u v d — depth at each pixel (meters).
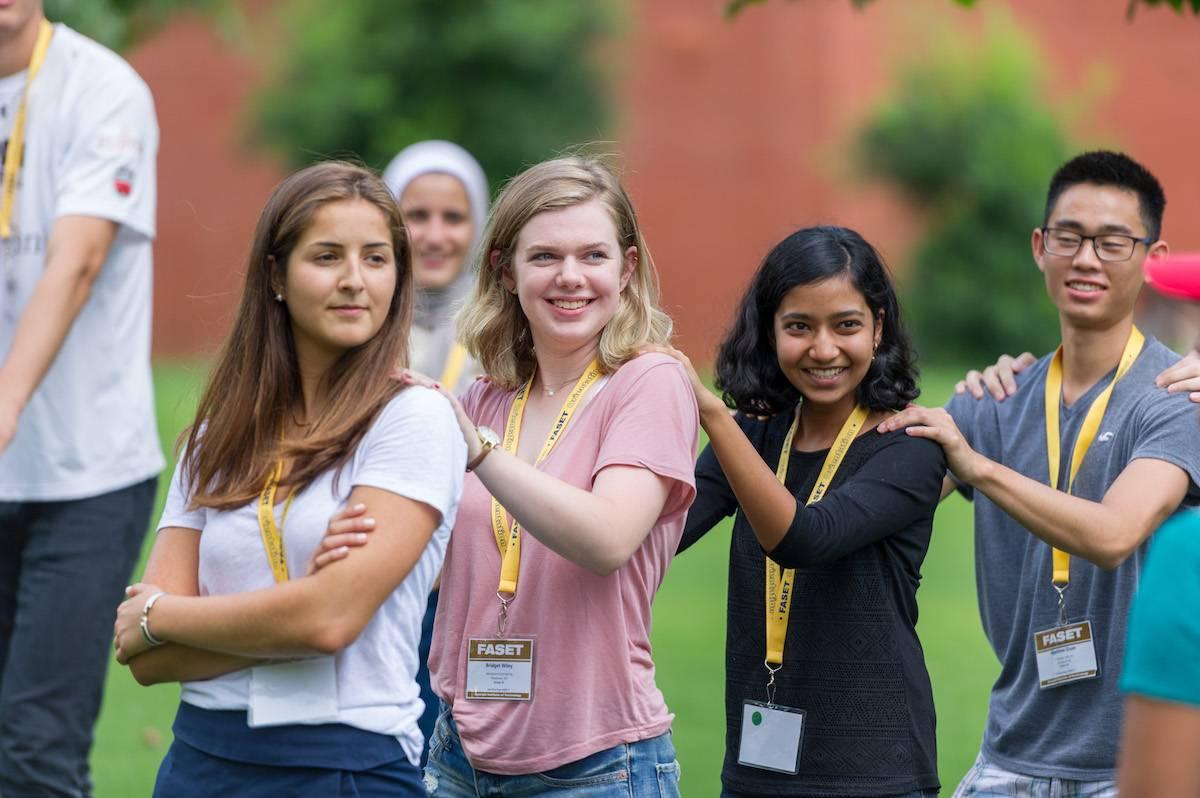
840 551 4.91
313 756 4.21
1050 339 38.09
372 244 4.40
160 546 4.52
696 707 10.10
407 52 40.69
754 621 5.23
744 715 5.18
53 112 6.55
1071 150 38.59
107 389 6.62
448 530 4.42
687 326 38.53
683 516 4.94
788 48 38.88
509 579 4.87
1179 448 5.29
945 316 38.16
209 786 4.27
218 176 40.62
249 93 40.78
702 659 11.48
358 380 4.40
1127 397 5.57
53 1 13.12
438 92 40.75
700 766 8.71
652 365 4.85
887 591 5.10
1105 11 39.47
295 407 4.49
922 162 38.16
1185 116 39.06
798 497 5.23
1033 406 5.81
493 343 5.24
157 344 39.53
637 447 4.70
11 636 6.71
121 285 6.68
